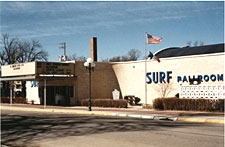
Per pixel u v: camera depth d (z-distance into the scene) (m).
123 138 10.96
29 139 11.25
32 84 37.47
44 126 15.12
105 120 17.69
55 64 30.23
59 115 21.91
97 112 22.75
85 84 32.22
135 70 32.19
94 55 38.22
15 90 43.91
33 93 37.34
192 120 17.36
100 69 33.16
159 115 19.58
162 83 29.62
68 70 31.11
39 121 17.61
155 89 30.16
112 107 27.91
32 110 27.69
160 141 10.20
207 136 11.19
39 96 36.19
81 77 32.00
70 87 31.98
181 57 28.41
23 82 40.09
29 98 38.03
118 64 33.69
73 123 16.22
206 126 14.53
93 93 32.59
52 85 33.88
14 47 53.53
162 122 16.55
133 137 11.14
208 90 23.30
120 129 13.48
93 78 32.72
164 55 35.41
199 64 27.19
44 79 29.36
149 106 26.56
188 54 33.03
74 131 13.09
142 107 27.45
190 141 10.12
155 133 12.09
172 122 16.59
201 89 23.62
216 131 12.59
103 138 11.05
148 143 9.88
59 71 30.47
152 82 30.50
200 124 15.52
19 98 37.06
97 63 32.97
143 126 14.52
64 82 32.31
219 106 21.45
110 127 14.24
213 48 32.03
